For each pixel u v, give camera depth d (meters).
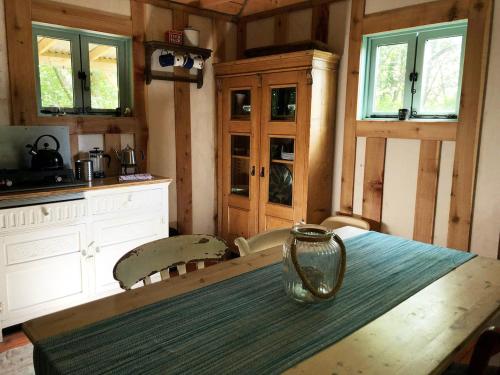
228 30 4.14
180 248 1.63
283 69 3.34
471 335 1.17
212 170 4.19
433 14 2.82
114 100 3.52
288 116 3.43
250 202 3.81
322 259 1.32
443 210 2.90
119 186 2.95
